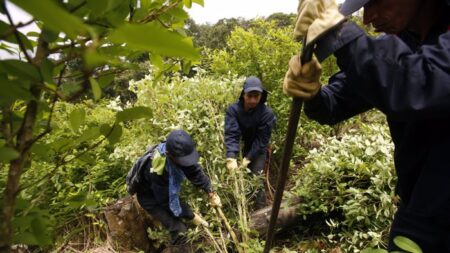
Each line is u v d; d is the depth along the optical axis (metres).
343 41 0.87
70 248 2.92
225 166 3.45
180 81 4.20
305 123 4.38
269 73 4.82
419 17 1.07
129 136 4.13
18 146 0.55
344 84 1.38
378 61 0.84
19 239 0.61
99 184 4.07
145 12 0.69
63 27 0.27
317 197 3.04
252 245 2.69
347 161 2.99
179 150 2.78
